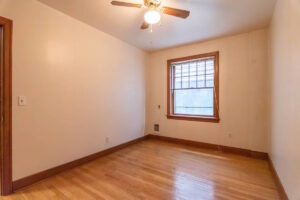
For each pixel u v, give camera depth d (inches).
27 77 78.1
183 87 154.3
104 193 73.2
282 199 68.7
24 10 76.9
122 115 139.4
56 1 82.7
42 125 84.3
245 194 72.8
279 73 80.0
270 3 84.8
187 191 75.0
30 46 79.1
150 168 99.6
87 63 108.4
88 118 109.5
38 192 73.4
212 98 138.1
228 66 128.7
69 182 82.5
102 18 100.7
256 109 117.7
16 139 74.4
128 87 145.9
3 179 70.3
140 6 76.9
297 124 54.8
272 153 96.7
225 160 112.4
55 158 90.4
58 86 91.7
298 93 53.9
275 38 89.0
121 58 137.5
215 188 77.6
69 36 97.3
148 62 172.4
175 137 156.3
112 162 109.0
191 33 122.6
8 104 71.6
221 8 89.3
